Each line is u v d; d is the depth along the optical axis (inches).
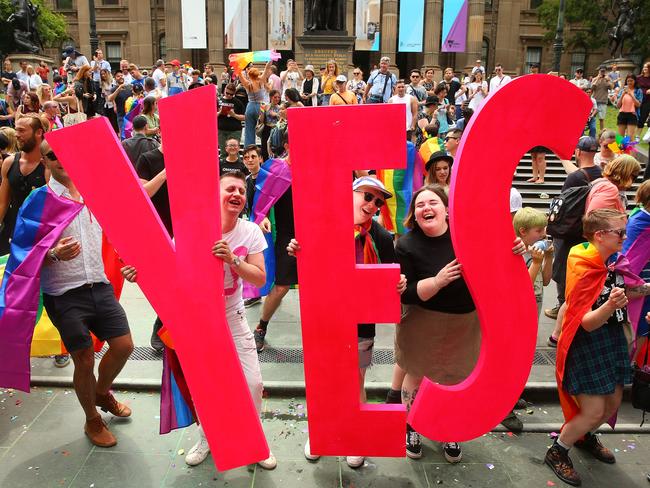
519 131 108.6
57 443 141.3
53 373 174.6
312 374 114.9
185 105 108.8
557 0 1304.1
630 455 145.3
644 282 142.6
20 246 133.3
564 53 1515.7
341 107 104.5
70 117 420.5
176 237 113.0
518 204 202.7
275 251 192.1
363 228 131.0
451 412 116.3
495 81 583.5
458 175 109.3
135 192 112.7
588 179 200.8
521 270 114.0
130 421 152.1
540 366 185.2
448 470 135.6
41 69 700.0
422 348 132.0
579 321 126.3
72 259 131.7
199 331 114.3
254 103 421.4
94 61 551.5
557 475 134.0
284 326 217.8
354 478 131.3
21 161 182.5
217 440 116.1
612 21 1278.3
